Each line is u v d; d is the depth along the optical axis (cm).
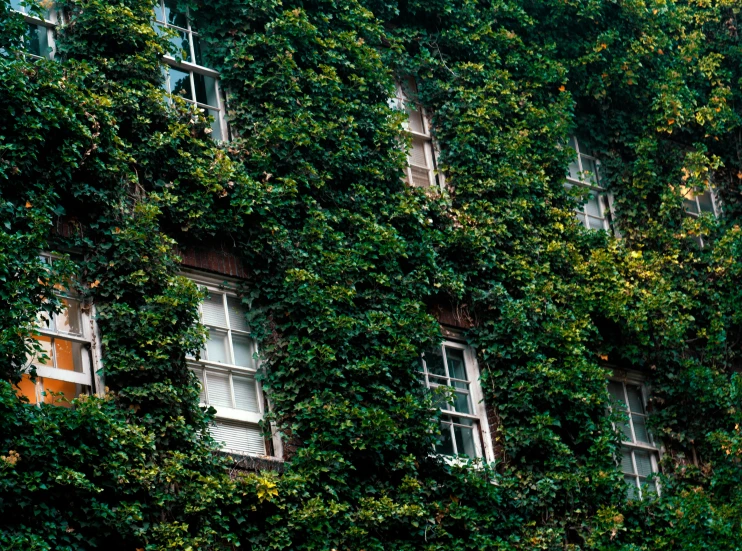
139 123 1753
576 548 1853
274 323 1781
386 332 1842
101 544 1462
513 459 1923
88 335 1606
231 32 1986
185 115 1827
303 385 1736
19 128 1605
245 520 1585
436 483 1791
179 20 1973
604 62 2439
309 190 1903
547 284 2075
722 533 1928
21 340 1462
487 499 1819
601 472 1922
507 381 1967
